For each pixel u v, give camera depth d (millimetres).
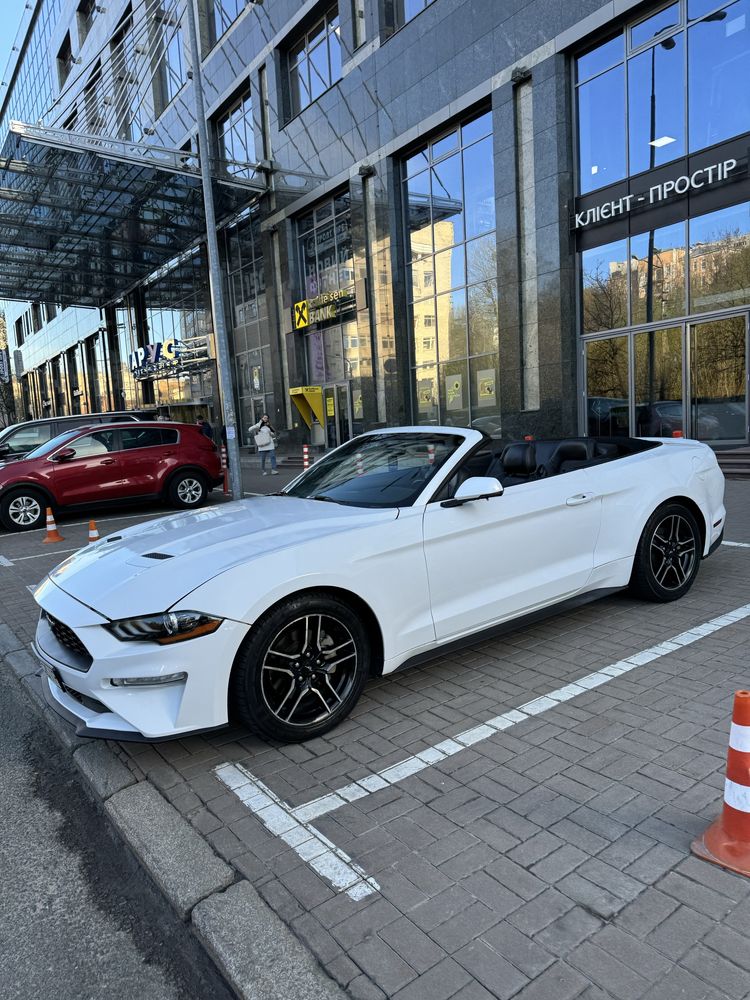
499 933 2021
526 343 15133
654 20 12328
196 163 22234
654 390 13164
